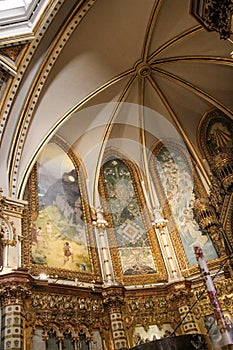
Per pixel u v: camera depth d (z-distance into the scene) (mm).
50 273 9711
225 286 10617
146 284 11125
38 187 11500
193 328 10148
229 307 10281
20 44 10016
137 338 9859
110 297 10023
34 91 10836
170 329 10305
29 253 9703
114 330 9617
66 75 11523
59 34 10336
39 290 9055
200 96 13453
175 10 10930
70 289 9609
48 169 12203
